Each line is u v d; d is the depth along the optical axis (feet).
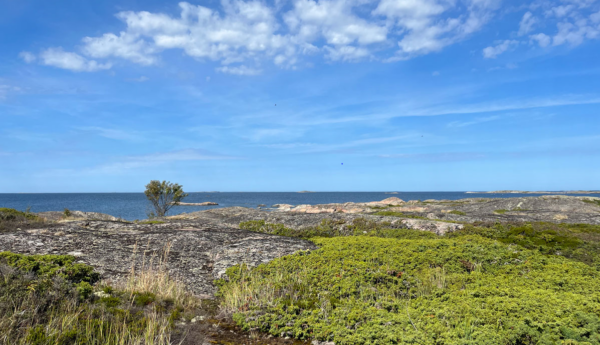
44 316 21.71
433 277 35.78
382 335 22.56
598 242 50.37
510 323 22.97
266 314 27.25
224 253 48.80
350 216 85.15
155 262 42.86
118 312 24.48
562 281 32.71
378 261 41.37
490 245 46.09
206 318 28.09
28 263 28.19
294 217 90.33
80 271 30.19
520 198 148.46
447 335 21.66
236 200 581.12
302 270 38.91
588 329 21.08
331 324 25.48
